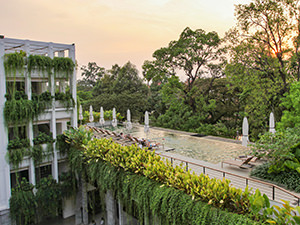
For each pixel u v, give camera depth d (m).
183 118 30.00
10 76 14.31
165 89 31.67
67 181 16.80
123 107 36.38
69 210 17.30
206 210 7.62
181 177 8.97
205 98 30.67
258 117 21.72
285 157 10.16
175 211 8.59
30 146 15.44
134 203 12.88
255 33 21.62
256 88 22.20
